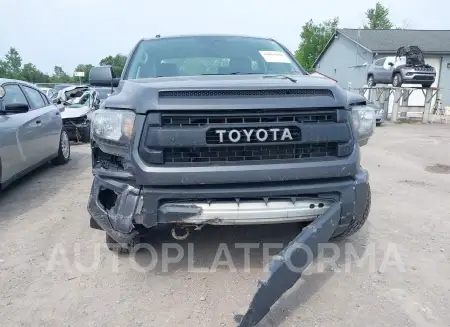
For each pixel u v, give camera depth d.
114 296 2.87
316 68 39.03
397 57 18.53
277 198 2.66
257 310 2.35
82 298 2.85
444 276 3.17
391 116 18.39
